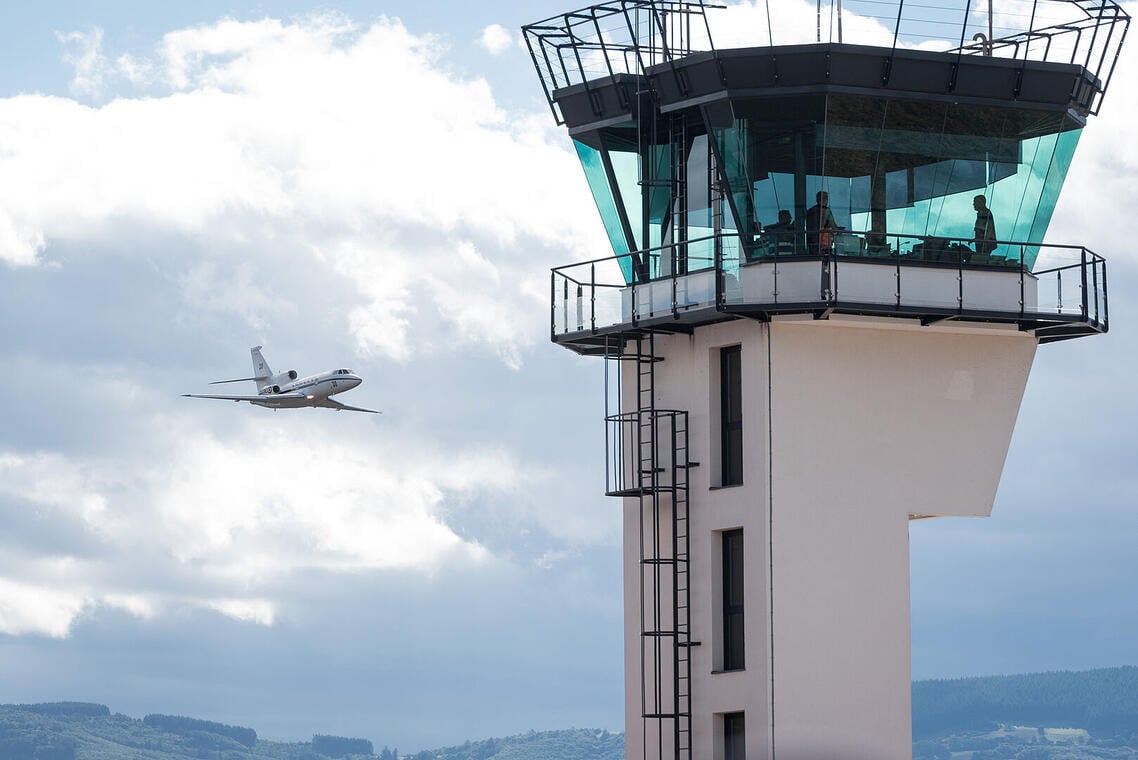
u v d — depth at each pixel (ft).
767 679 570.05
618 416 624.59
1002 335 599.16
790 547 574.56
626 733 618.85
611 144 622.13
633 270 616.80
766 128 576.61
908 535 586.45
